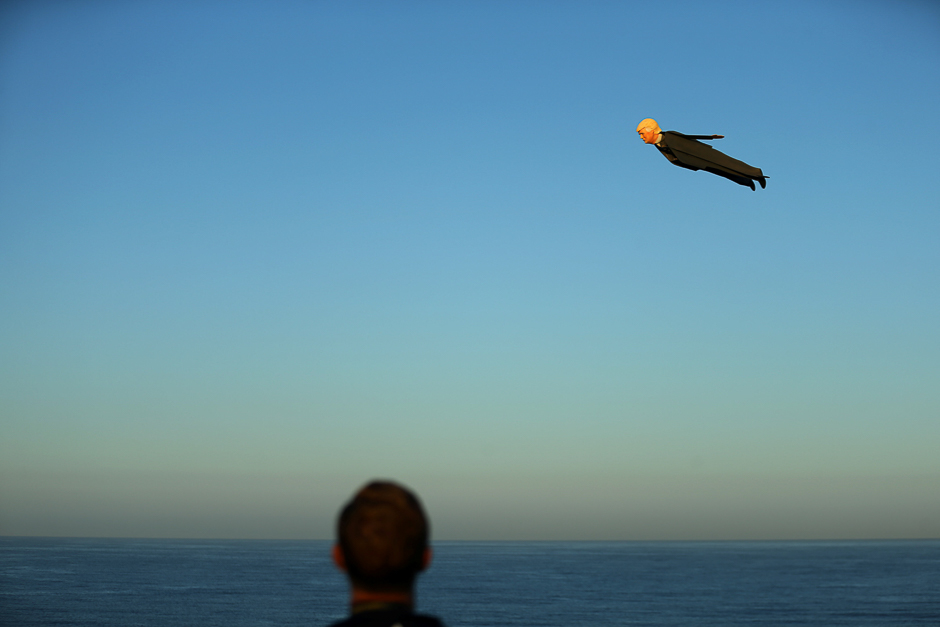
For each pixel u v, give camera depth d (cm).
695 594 9688
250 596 8888
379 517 187
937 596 9300
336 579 12150
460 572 15225
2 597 8375
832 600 8794
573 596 9375
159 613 6994
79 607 7438
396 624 183
